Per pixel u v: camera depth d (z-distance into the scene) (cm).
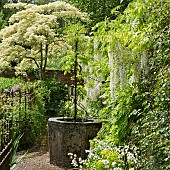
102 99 581
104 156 383
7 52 902
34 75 1184
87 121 555
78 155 523
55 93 1012
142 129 372
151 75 370
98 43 494
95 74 536
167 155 317
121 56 376
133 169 333
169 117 327
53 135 538
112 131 430
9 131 395
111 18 846
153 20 362
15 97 684
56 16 891
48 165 536
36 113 735
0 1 2059
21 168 522
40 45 930
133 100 398
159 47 348
